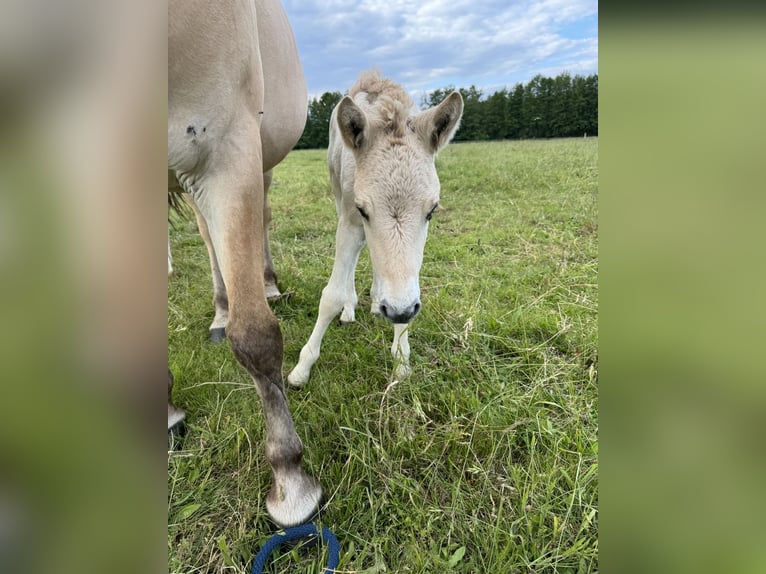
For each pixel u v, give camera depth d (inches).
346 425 82.8
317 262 175.0
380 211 76.5
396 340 100.1
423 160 79.3
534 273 149.9
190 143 58.7
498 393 88.1
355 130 81.0
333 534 63.0
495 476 72.6
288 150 117.4
